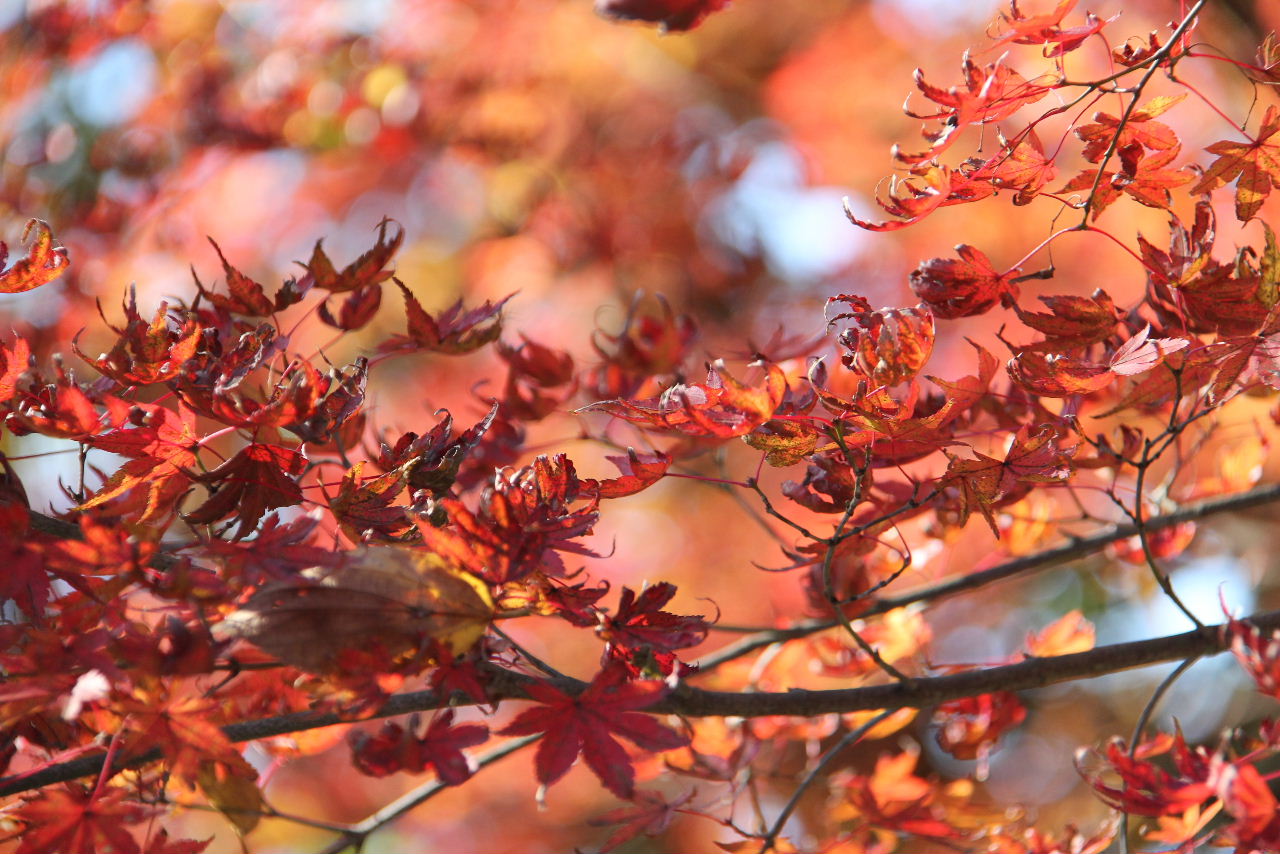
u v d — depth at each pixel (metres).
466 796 4.63
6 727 1.96
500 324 2.03
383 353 2.02
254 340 1.95
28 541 1.88
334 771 4.63
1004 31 1.91
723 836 4.07
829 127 4.91
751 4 4.68
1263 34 3.31
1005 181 1.92
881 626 2.16
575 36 4.50
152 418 1.92
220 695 1.93
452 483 1.94
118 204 3.66
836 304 1.94
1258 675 1.90
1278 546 4.25
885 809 2.12
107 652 1.88
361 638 1.88
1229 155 1.93
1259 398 2.02
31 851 1.91
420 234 5.07
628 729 1.90
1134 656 1.97
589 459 4.57
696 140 4.96
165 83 3.94
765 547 4.58
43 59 3.68
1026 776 4.75
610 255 5.03
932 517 2.13
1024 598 4.89
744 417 1.90
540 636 4.62
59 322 2.99
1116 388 2.06
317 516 1.91
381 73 4.14
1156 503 2.13
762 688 2.17
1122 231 4.09
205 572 1.88
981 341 4.36
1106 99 2.00
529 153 4.80
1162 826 1.98
